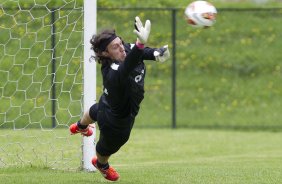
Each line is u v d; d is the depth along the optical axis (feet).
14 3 126.93
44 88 150.30
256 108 196.24
